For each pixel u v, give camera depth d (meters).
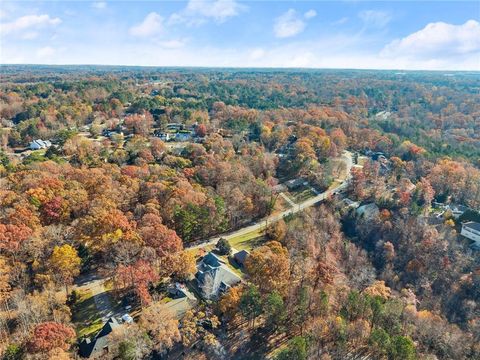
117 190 104.12
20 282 72.38
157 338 62.56
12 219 83.81
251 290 69.62
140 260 77.00
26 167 122.75
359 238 116.44
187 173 125.88
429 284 96.75
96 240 83.88
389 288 88.75
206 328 69.69
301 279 80.62
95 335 64.88
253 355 65.94
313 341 63.69
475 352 70.75
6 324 61.88
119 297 75.38
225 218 110.31
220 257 95.75
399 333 68.25
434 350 70.38
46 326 57.69
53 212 92.56
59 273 74.19
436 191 138.88
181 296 75.94
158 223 90.56
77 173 115.94
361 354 64.62
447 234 110.38
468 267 100.19
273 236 107.94
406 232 111.44
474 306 89.38
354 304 71.62
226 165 130.50
